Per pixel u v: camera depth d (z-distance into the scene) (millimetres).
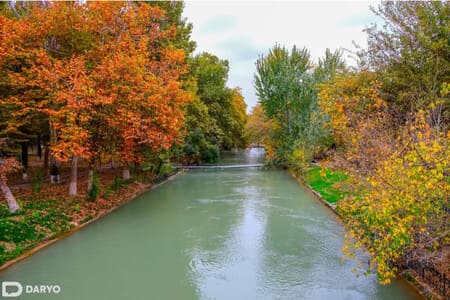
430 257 5461
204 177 23562
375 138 7879
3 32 9578
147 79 12047
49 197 12445
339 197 13078
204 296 6000
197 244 8797
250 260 7645
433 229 5453
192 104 25016
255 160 40438
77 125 10695
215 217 11570
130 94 10859
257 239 9125
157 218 11484
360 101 11164
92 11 11930
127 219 11352
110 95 10531
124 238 9320
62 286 6414
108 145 12484
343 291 6055
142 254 8086
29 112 11188
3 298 5902
